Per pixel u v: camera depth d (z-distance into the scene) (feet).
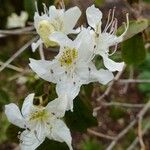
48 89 0.49
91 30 0.47
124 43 0.57
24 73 0.76
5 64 0.70
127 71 0.87
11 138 0.56
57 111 0.48
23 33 0.75
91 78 0.46
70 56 0.46
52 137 0.48
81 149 1.07
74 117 0.54
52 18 0.48
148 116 1.07
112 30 0.48
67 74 0.47
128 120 1.00
